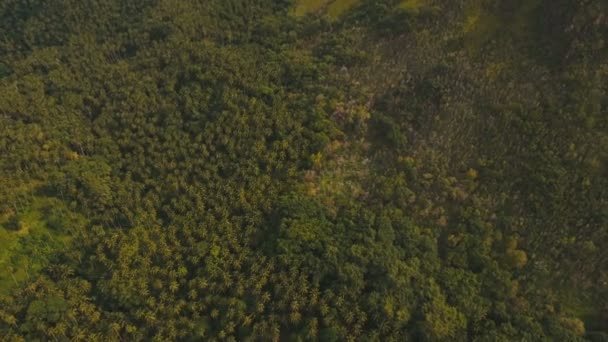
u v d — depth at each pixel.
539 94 134.62
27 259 131.88
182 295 119.50
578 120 126.81
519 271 116.69
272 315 110.06
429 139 137.75
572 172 122.06
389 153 139.00
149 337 116.00
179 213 134.62
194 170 142.38
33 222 138.75
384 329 106.06
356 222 122.62
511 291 112.62
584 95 129.25
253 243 123.62
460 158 132.75
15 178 143.88
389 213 125.06
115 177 146.50
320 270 113.00
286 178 135.50
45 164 148.62
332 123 145.62
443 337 105.44
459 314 109.19
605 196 118.12
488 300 112.31
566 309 112.31
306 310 109.75
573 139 125.50
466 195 126.69
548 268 116.12
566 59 136.62
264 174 136.50
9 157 146.38
